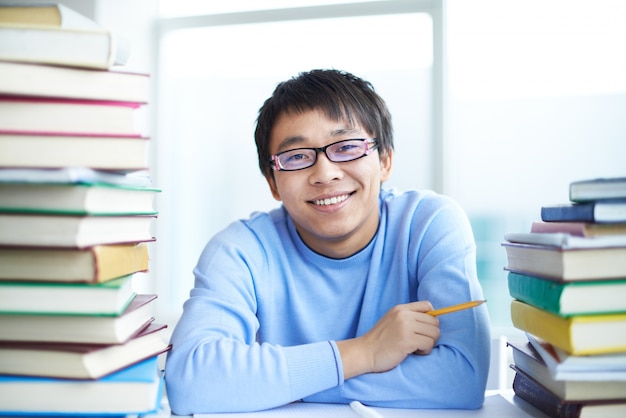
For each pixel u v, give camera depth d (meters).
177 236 2.56
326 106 1.06
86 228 0.68
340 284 1.17
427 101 2.30
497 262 2.23
